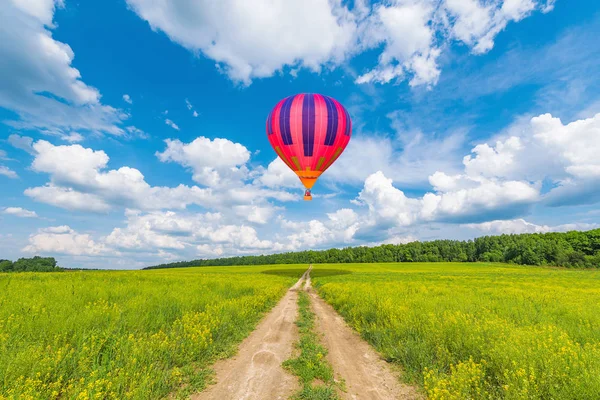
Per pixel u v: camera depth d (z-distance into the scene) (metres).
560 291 19.09
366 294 15.16
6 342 5.59
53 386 4.29
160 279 22.81
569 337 6.90
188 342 6.74
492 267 76.69
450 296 14.28
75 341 6.07
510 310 10.33
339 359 7.00
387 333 8.45
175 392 4.98
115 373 4.85
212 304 11.23
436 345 6.63
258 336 8.98
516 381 4.46
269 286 22.39
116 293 12.20
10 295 10.20
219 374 5.92
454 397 4.37
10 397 3.72
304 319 11.66
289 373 6.05
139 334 7.00
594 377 4.06
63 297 10.36
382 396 5.12
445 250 116.00
